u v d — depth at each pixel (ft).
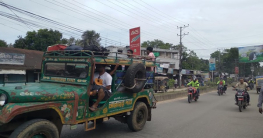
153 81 22.15
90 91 14.74
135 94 19.06
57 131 12.00
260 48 132.67
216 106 38.22
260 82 71.31
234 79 170.91
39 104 11.14
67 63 15.78
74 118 13.21
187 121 24.62
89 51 14.65
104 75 16.38
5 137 12.51
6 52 50.85
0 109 10.55
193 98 44.06
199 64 197.26
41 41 82.58
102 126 21.45
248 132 20.22
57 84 15.47
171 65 138.92
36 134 11.14
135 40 38.88
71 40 93.50
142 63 19.17
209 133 19.70
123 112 17.85
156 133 19.40
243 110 33.91
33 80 53.16
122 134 18.86
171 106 36.96
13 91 10.69
